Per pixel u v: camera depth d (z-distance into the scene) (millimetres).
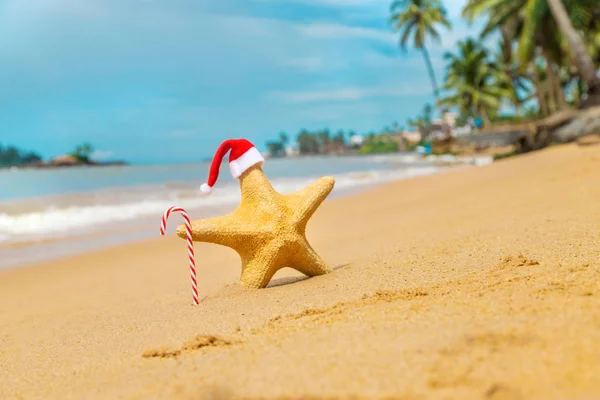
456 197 1678
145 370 406
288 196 780
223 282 879
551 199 1177
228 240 738
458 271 640
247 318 556
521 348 322
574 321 351
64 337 644
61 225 1951
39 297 993
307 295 641
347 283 676
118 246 1530
